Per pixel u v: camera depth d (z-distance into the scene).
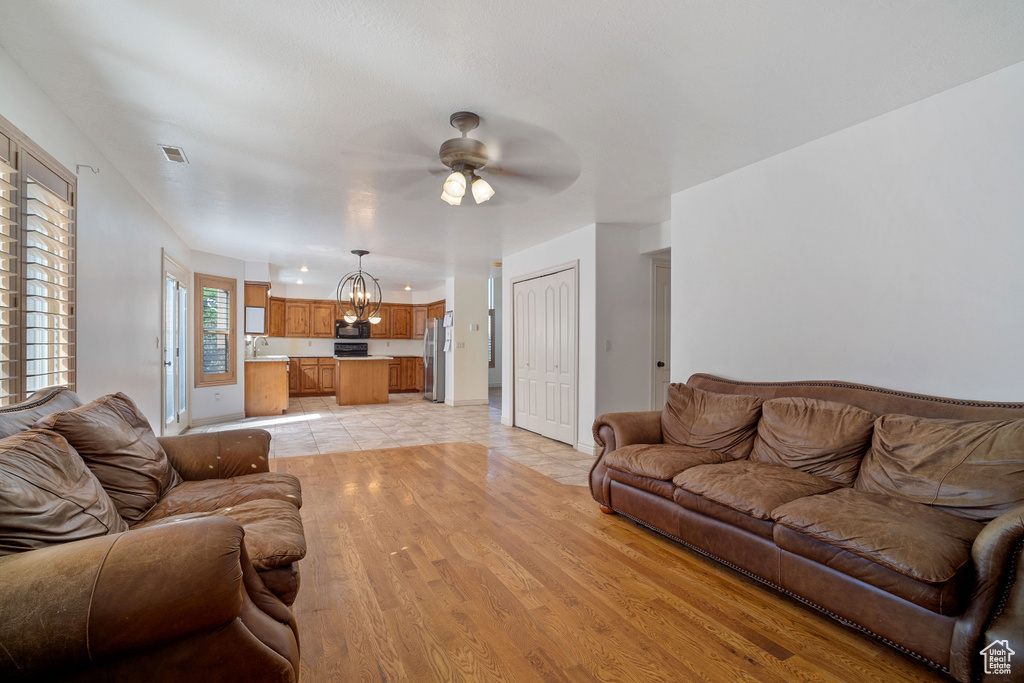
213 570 0.95
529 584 2.05
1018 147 2.02
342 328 10.09
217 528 1.02
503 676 1.48
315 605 1.87
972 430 1.90
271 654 1.05
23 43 1.82
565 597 1.95
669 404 3.15
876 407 2.35
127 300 3.35
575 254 4.84
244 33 1.78
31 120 2.07
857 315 2.57
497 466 4.01
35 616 0.84
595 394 4.54
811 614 1.86
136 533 0.99
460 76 2.08
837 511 1.80
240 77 2.08
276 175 3.25
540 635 1.69
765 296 3.02
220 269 6.20
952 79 2.14
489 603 1.90
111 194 3.02
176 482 2.09
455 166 2.51
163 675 0.94
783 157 2.91
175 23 1.71
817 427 2.42
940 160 2.25
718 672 1.51
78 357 2.53
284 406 7.18
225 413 6.34
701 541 2.27
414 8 1.65
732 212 3.23
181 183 3.42
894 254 2.42
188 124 2.51
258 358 7.40
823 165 2.71
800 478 2.22
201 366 5.89
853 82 2.16
